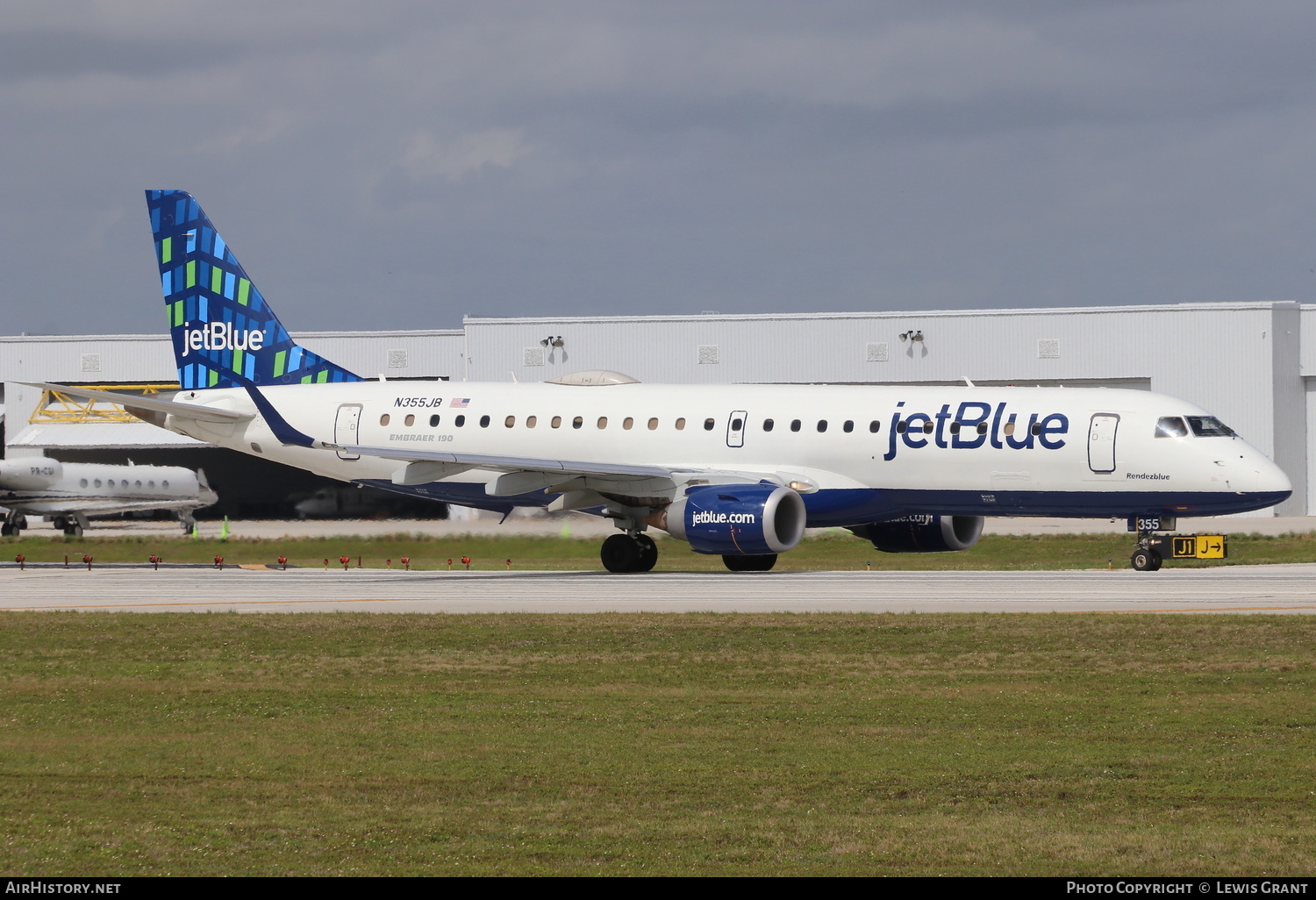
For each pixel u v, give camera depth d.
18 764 57.38
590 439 152.75
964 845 45.75
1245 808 49.81
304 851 45.62
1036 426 134.38
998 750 58.53
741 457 145.75
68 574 153.12
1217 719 63.47
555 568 166.12
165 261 175.00
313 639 90.25
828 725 63.69
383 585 132.50
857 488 141.50
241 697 71.38
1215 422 133.12
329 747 60.06
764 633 89.12
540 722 64.81
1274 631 86.25
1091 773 54.75
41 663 82.62
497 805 50.88
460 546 179.50
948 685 72.50
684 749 59.19
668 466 148.75
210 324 173.62
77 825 48.56
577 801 51.41
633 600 112.25
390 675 77.06
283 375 171.25
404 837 47.06
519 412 157.12
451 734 62.41
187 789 53.47
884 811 49.88
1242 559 171.88
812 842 46.25
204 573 154.88
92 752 59.50
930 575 139.75
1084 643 83.69
